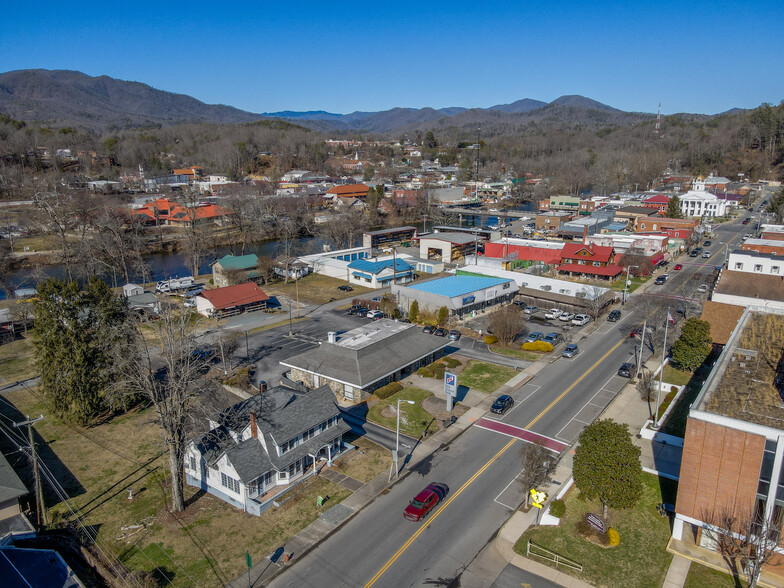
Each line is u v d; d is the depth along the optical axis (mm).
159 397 41375
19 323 78250
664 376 58656
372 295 93062
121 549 32969
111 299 51281
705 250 126188
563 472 40656
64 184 187875
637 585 29562
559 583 29750
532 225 162125
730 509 30594
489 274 95750
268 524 35188
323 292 95938
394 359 55969
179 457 37656
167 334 42156
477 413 50312
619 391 54906
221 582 30062
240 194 168000
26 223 140000
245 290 85500
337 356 55000
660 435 45188
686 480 31812
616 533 33438
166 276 114688
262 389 54594
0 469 38000
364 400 53250
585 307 80875
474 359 63719
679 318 74375
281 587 29625
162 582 30109
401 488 38812
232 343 66125
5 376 60406
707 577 30016
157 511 36812
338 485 39375
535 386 56156
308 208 176875
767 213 177750
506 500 37344
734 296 65562
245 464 36938
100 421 49812
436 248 120375
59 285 47438
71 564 32375
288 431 39562
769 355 40875
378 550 32469
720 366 38375
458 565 31125
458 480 39781
